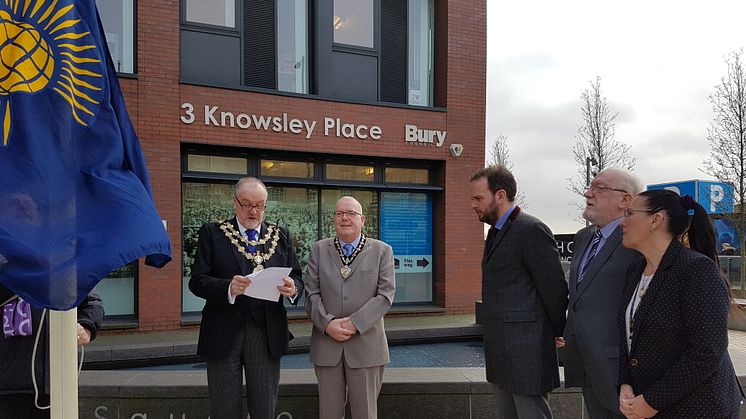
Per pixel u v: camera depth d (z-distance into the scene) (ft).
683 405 6.65
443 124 31.96
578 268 9.28
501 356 9.55
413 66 32.73
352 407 10.36
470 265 32.17
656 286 7.11
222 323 9.61
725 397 6.64
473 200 10.05
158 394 11.73
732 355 14.62
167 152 26.04
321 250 10.96
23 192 5.56
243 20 28.45
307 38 30.32
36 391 7.33
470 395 12.22
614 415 8.45
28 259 5.37
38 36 6.01
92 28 6.49
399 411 12.16
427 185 32.55
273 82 29.07
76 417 5.82
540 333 9.42
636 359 7.21
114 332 24.90
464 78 32.45
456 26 32.32
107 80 6.51
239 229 10.17
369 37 31.53
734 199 43.55
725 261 44.50
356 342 10.25
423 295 32.63
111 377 12.46
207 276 9.62
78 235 5.74
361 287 10.44
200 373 12.90
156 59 25.94
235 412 9.61
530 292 9.51
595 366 8.43
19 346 7.54
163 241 6.15
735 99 43.50
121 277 26.04
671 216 7.14
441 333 26.16
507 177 9.82
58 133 5.92
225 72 27.99
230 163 28.30
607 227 8.89
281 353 9.91
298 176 29.89
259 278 9.04
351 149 30.01
